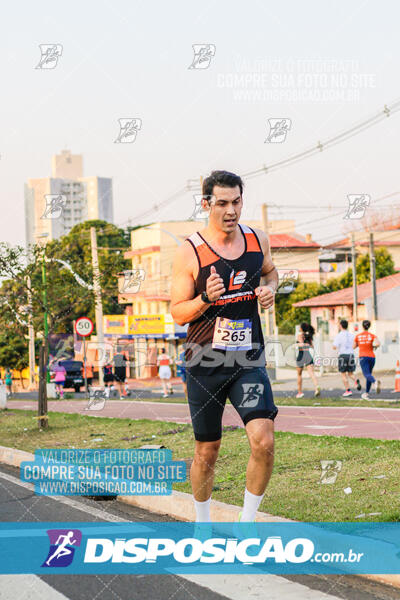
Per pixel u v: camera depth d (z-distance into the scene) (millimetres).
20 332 22734
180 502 9422
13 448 16172
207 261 6895
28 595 6309
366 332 24500
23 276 21328
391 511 7715
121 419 20953
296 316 64938
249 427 6809
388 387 31656
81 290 22141
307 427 16562
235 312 6887
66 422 21609
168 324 66500
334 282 68500
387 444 12000
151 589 6383
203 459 7215
